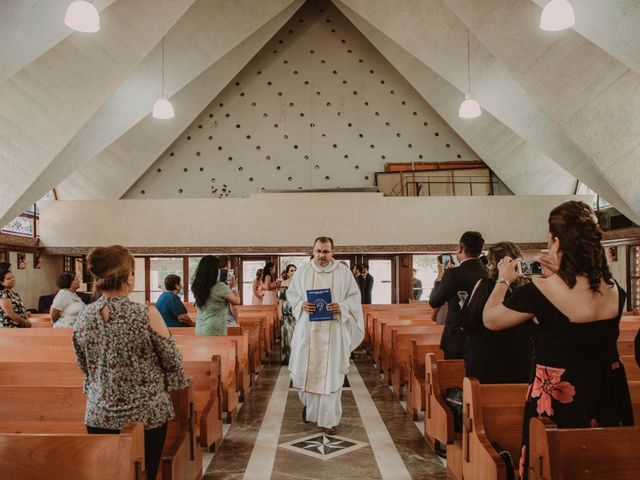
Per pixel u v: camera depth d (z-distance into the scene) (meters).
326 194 14.37
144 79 11.98
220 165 16.22
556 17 6.59
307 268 5.12
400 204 14.42
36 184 11.19
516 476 2.87
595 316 2.17
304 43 16.66
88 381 2.52
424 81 15.35
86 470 2.05
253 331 7.38
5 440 2.07
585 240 2.19
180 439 3.21
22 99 9.10
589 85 9.08
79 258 15.15
